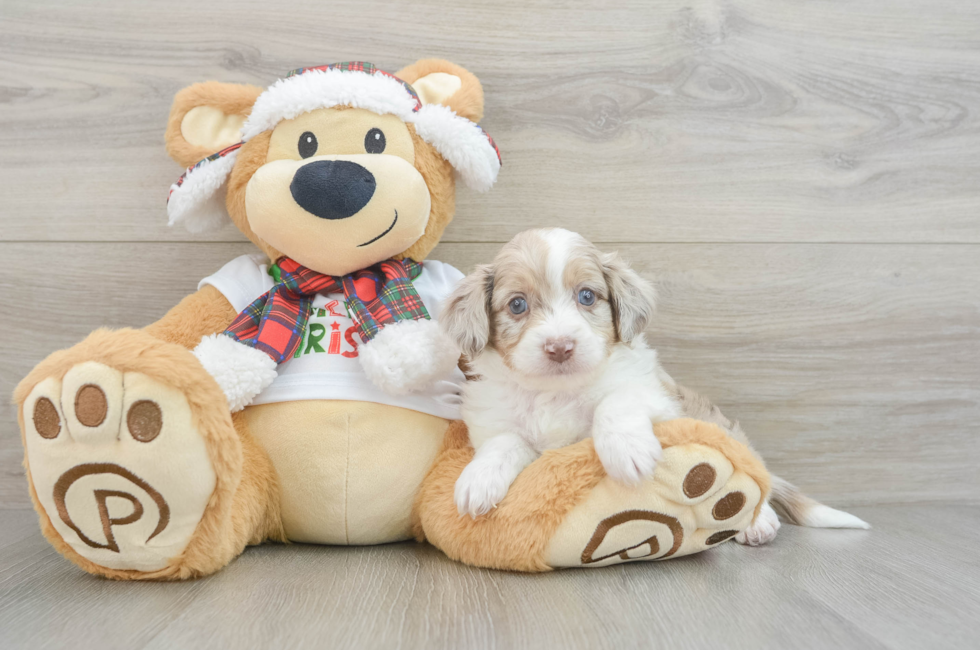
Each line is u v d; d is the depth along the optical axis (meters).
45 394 1.26
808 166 2.22
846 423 2.25
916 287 2.26
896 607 1.25
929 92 2.25
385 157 1.65
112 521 1.31
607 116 2.17
